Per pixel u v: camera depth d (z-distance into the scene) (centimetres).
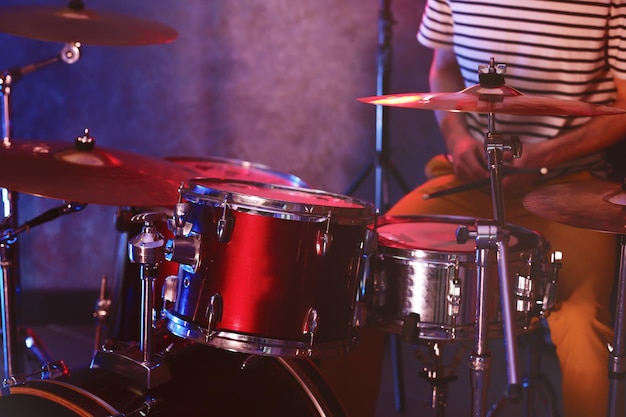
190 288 147
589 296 181
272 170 217
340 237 143
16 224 188
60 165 166
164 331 156
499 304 158
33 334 214
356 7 295
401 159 304
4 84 208
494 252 153
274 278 141
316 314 142
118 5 287
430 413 239
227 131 301
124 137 297
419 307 157
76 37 197
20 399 135
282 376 151
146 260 138
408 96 147
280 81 299
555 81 203
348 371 185
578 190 161
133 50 292
